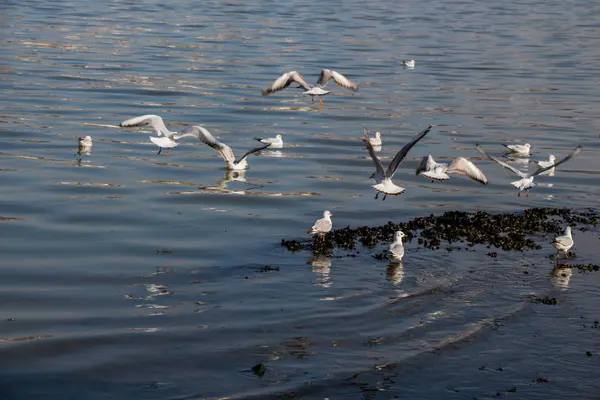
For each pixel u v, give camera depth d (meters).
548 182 40.09
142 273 26.25
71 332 21.81
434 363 20.62
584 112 58.41
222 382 19.39
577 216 33.84
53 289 24.72
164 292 24.78
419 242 29.88
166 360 20.42
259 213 33.31
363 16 115.00
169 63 71.38
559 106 60.34
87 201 33.75
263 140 45.03
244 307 23.77
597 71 77.00
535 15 126.06
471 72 74.25
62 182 36.25
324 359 20.69
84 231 30.06
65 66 67.12
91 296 24.31
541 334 22.48
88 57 72.25
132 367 20.02
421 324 22.94
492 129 52.19
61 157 40.56
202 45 82.50
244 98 58.88
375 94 63.00
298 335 22.03
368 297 24.75
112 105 53.94
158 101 56.22
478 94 64.12
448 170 23.59
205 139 30.05
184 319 22.84
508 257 28.66
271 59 75.69
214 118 52.06
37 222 30.75
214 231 30.73
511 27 109.81
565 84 69.75
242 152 43.91
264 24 101.44
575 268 27.78
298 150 45.00
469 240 30.36
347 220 32.78
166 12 110.06
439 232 31.14
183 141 46.09
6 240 28.72
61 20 96.38
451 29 105.12
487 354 21.20
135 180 37.38
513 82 69.94
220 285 25.44
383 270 27.03
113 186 36.16
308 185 38.00
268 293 24.86
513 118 55.78
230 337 21.78
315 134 49.09
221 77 66.25
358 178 39.56
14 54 71.25
